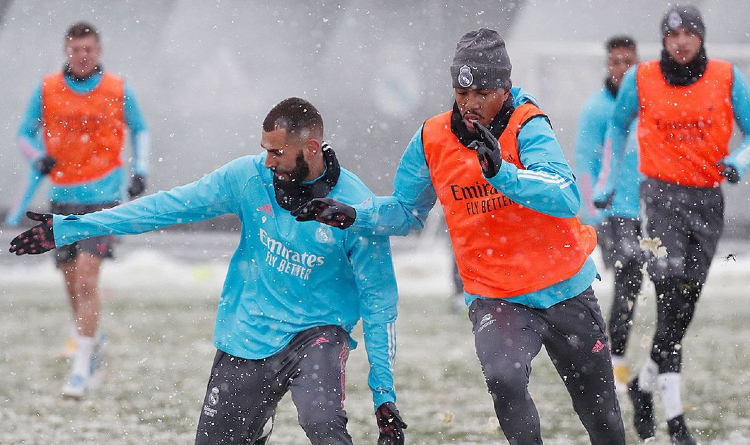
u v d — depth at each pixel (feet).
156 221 58.85
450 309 152.35
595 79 235.20
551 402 93.15
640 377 81.15
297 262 58.54
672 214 83.71
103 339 100.89
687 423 85.46
